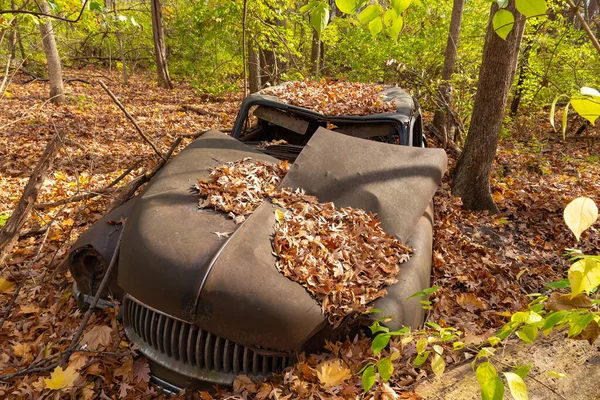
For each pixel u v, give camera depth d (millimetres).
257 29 11078
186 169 3451
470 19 11742
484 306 3908
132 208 3215
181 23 14344
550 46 10531
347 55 14664
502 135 10695
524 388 1143
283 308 2318
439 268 4348
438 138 9086
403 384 2504
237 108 13992
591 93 958
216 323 2342
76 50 21188
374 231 2961
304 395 2311
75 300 3520
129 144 8953
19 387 2770
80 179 6754
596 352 2424
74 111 11672
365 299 2502
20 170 7160
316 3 1492
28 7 5324
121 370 2707
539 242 5457
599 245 5352
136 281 2541
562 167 8906
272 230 2828
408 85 10477
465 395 2223
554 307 1290
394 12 1514
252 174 3420
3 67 11734
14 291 3959
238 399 2359
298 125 4418
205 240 2625
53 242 4789
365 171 3383
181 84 20375
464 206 6309
